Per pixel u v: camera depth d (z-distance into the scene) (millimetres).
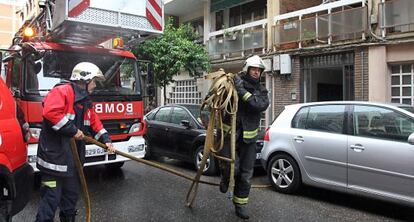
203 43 17391
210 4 17297
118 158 6719
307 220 5000
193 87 17859
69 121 3957
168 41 13953
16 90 6137
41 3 6996
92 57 6777
